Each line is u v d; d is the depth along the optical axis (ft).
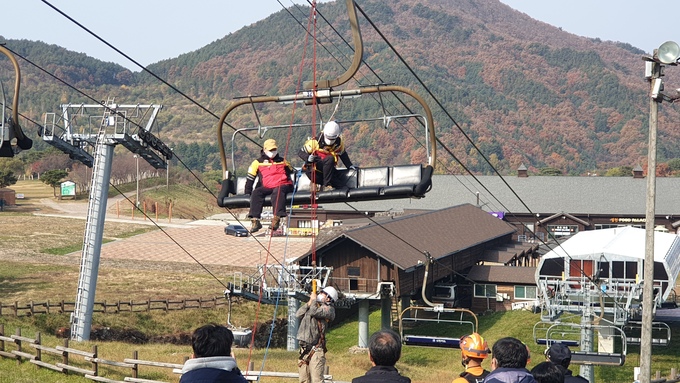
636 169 364.58
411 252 193.98
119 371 90.12
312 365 44.57
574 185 363.35
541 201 357.20
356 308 223.30
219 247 298.76
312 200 52.60
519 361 27.07
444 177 378.12
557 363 30.35
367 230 193.88
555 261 180.14
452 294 213.46
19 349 91.45
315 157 50.90
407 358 172.65
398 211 347.97
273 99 51.39
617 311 156.25
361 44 48.21
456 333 195.93
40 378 82.94
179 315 178.19
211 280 226.79
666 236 194.59
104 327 158.92
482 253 247.50
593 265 167.63
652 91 73.10
